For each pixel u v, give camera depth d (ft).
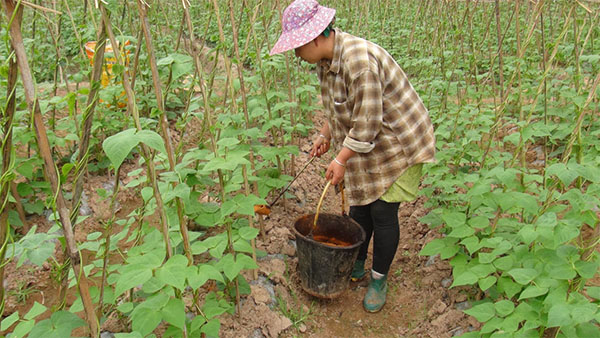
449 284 9.80
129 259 5.69
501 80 12.17
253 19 10.08
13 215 10.02
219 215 8.58
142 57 14.75
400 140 8.13
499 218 9.18
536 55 18.69
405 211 13.02
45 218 10.84
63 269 5.43
